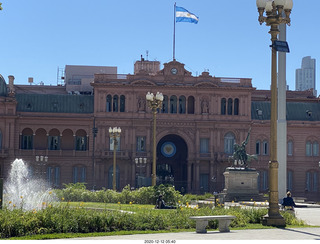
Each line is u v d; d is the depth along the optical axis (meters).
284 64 65.38
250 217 39.91
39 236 30.47
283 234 31.27
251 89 124.44
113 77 123.19
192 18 119.81
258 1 37.50
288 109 131.38
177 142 128.50
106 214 35.53
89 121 121.69
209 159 122.69
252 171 82.25
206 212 39.38
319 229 34.47
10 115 119.00
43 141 122.38
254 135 125.50
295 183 127.00
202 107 123.69
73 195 75.50
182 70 123.75
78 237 30.42
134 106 122.25
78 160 121.19
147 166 122.12
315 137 128.38
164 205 55.91
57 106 123.19
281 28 63.56
